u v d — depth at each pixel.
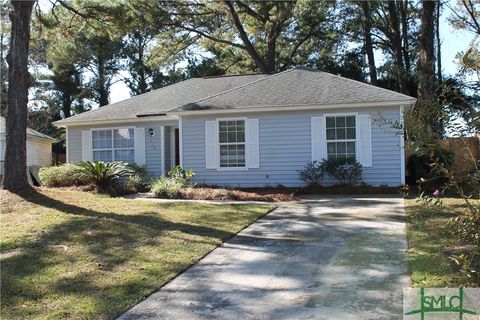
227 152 16.22
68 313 4.73
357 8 30.92
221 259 6.73
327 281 5.60
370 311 4.62
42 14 14.12
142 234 7.99
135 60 41.00
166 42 31.66
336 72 33.47
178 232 8.17
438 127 4.14
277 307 4.86
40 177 15.95
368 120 14.86
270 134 15.79
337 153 15.24
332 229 8.45
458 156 4.02
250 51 29.59
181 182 14.64
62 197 11.53
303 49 35.00
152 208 10.59
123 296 5.22
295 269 6.14
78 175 15.18
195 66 37.88
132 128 18.75
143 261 6.51
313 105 15.10
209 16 29.50
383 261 6.29
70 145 19.58
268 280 5.75
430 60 17.91
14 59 11.41
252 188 15.50
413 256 6.29
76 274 5.93
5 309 4.82
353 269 6.01
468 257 3.76
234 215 9.84
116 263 6.41
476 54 4.32
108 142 19.09
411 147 4.22
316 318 4.53
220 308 4.90
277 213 10.38
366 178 14.85
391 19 29.23
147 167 18.47
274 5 28.09
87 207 10.40
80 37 35.66
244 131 16.06
